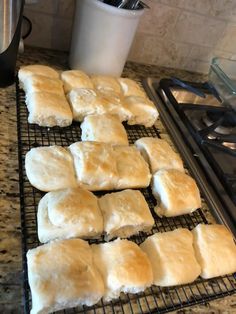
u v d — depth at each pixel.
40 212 0.56
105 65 0.98
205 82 1.24
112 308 0.52
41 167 0.63
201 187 0.80
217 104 1.21
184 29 1.20
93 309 0.51
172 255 0.58
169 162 0.78
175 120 1.00
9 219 0.57
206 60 1.34
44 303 0.44
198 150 0.90
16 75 0.90
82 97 0.82
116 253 0.54
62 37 1.10
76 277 0.48
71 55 1.00
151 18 1.14
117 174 0.67
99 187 0.68
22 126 0.76
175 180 0.71
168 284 0.55
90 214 0.57
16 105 0.81
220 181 0.83
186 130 0.96
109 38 0.90
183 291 0.58
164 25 1.17
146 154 0.79
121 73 1.07
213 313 0.56
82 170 0.64
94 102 0.82
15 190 0.62
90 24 0.88
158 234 0.62
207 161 0.87
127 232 0.62
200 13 1.17
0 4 0.68
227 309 0.58
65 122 0.79
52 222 0.55
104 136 0.76
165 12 1.13
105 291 0.51
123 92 0.96
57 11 1.03
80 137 0.80
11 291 0.48
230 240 0.65
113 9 0.83
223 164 0.93
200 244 0.63
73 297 0.46
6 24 0.72
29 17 1.02
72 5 1.02
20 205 0.59
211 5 1.15
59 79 0.89
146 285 0.53
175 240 0.61
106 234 0.60
